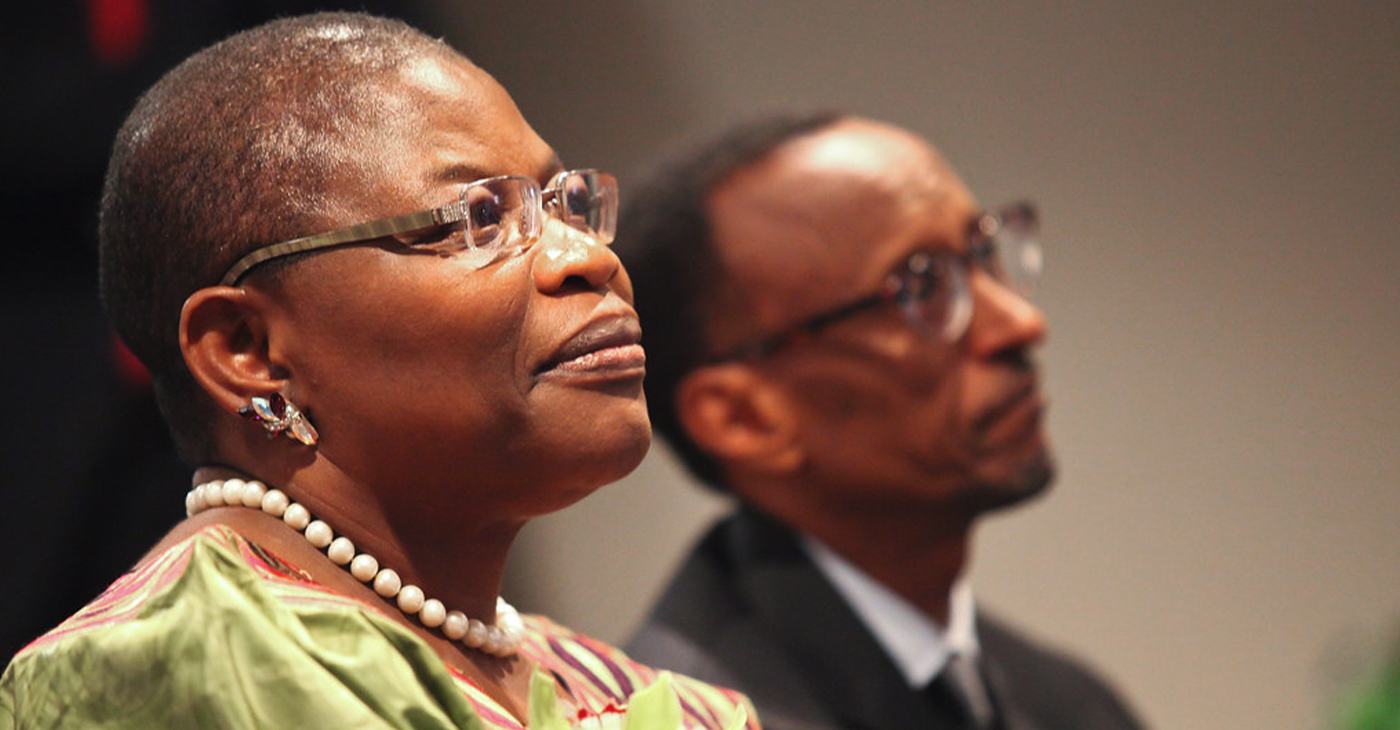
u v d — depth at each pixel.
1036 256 4.82
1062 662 5.18
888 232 4.37
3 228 4.90
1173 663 7.14
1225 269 7.23
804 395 4.39
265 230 2.21
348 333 2.19
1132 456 7.20
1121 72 7.23
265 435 2.29
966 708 4.43
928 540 4.46
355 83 2.27
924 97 7.10
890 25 7.09
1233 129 7.23
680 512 6.88
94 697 1.94
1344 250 7.30
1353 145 7.31
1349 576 7.24
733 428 4.48
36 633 4.76
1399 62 7.30
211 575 1.96
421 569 2.32
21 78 4.93
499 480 2.24
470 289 2.19
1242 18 7.25
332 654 1.96
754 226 4.43
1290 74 7.28
